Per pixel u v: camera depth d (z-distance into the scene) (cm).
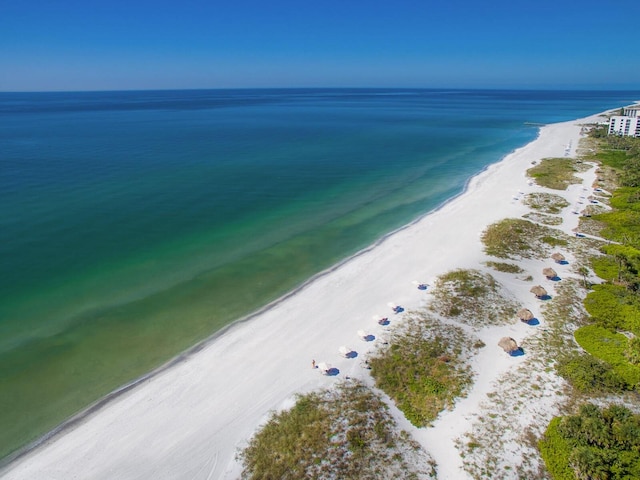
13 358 3161
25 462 2412
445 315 3669
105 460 2425
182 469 2369
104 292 4028
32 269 4362
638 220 5588
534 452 2417
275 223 5812
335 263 4716
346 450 2422
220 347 3344
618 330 3447
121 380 3012
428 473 2314
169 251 4888
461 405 2750
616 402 2736
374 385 2930
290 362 3164
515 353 3216
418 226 5712
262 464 2364
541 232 5375
